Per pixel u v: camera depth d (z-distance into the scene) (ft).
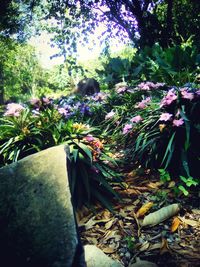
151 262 5.49
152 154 9.39
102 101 17.26
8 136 9.11
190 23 40.37
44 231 3.67
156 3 41.06
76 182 7.84
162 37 37.29
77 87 29.09
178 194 7.86
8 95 76.69
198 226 6.61
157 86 14.24
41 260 3.41
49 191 4.16
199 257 5.62
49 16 39.96
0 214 3.92
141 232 6.57
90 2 38.09
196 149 8.91
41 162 4.67
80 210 7.48
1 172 4.50
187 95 9.01
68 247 3.46
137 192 8.34
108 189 7.88
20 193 4.17
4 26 40.98
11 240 3.64
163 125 8.82
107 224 7.00
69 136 8.50
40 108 12.57
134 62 25.68
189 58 20.65
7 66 61.31
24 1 40.45
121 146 12.00
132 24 39.32
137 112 11.62
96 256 5.48
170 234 6.41
